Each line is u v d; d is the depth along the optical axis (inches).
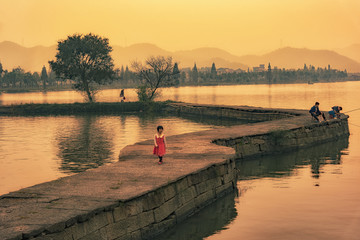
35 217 354.9
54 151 1034.1
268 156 960.9
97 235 377.4
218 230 460.8
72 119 1982.0
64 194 434.6
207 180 585.3
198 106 2194.9
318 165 828.0
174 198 499.2
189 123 1733.5
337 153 970.1
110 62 2787.9
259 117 1800.0
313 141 1109.1
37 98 4751.5
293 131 1034.7
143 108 2468.0
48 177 743.7
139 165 599.5
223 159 640.4
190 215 526.9
